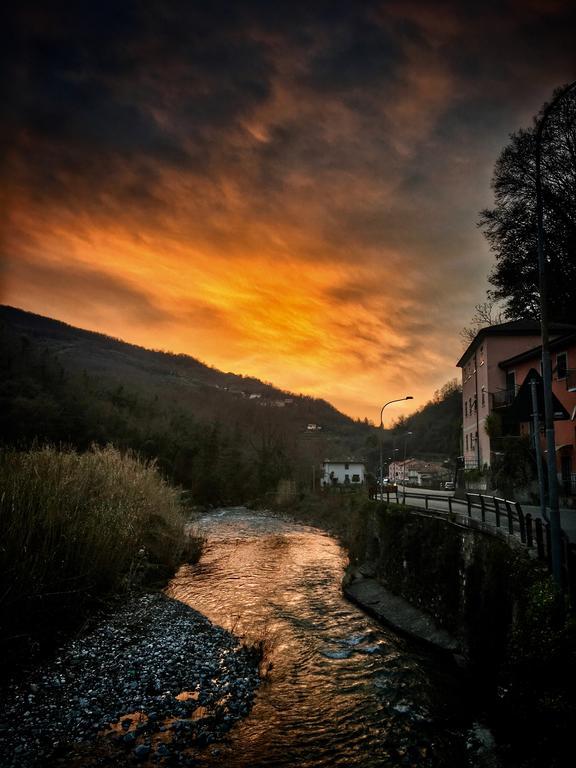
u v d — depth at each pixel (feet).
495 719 25.07
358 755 22.70
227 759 21.61
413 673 33.60
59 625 33.06
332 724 25.63
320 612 48.78
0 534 30.35
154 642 34.12
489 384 101.55
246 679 30.01
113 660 30.27
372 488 98.32
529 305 105.50
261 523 137.39
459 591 41.37
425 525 52.70
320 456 361.10
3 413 148.05
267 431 347.77
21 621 29.53
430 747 23.57
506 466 84.48
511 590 29.99
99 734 22.39
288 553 85.05
